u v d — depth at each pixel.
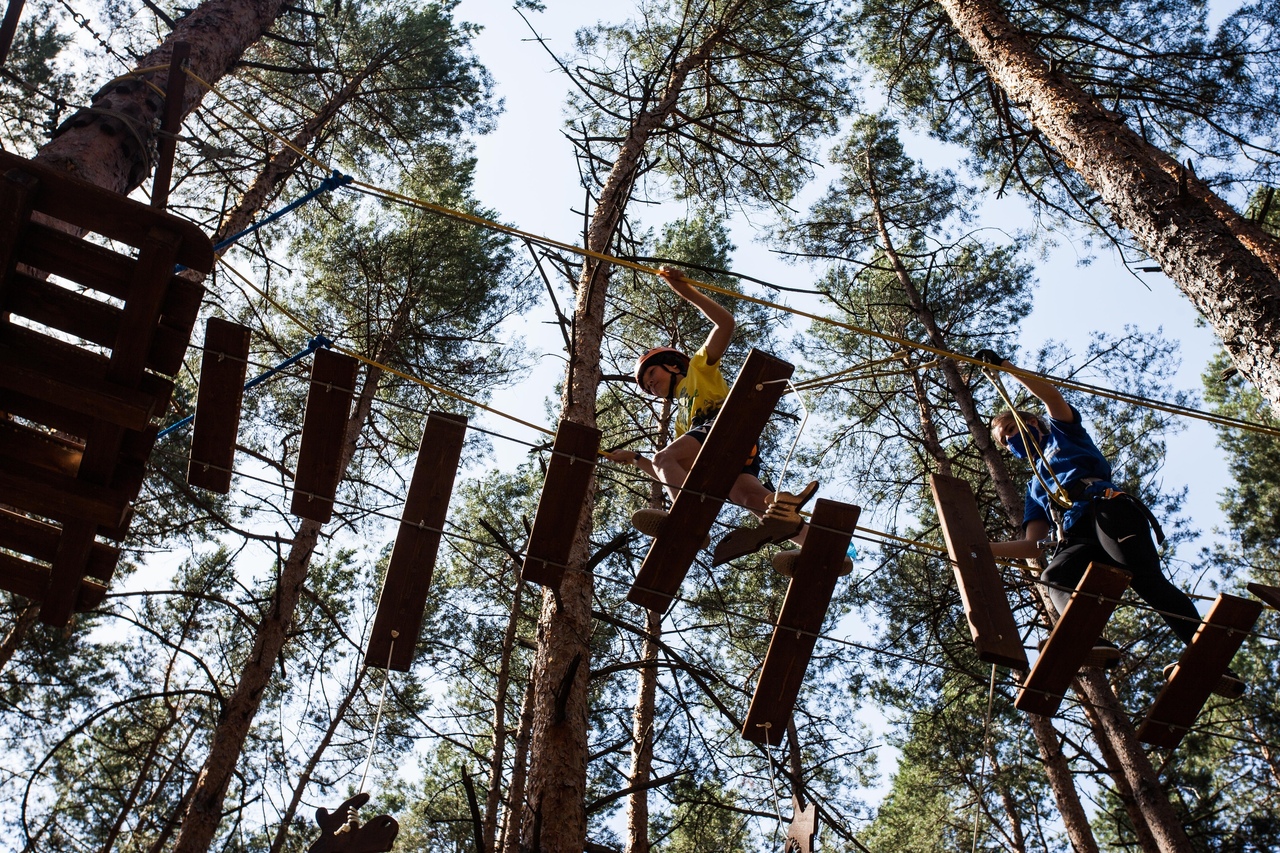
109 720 10.16
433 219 10.89
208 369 3.59
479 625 11.26
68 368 3.49
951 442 11.44
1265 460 14.09
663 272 4.33
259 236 10.50
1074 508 4.47
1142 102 8.93
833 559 3.96
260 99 10.70
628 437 11.11
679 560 3.98
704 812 10.94
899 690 11.02
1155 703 4.23
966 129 10.73
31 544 4.07
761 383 3.64
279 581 8.12
